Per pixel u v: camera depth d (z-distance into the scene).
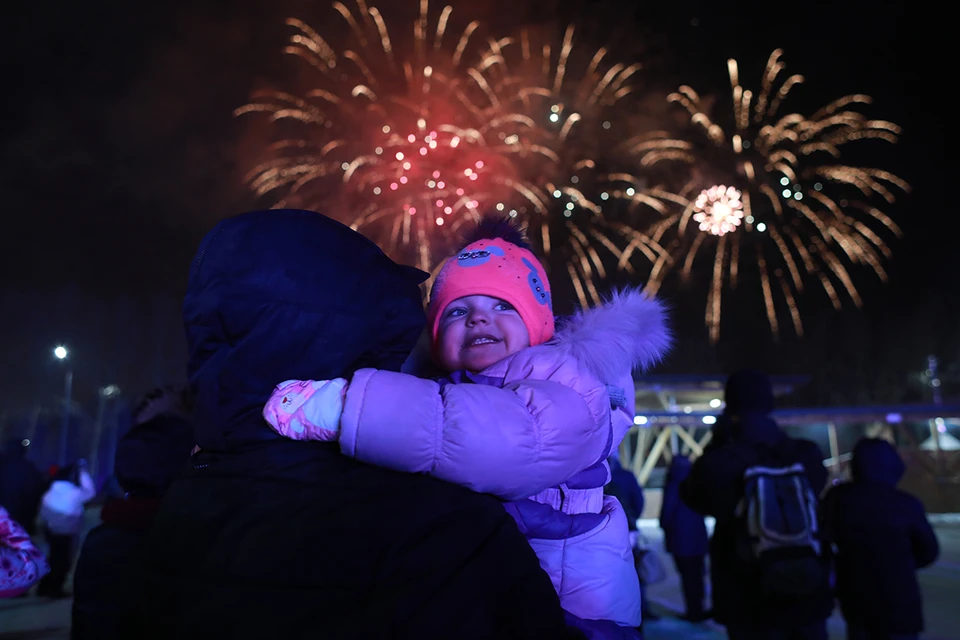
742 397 3.72
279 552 1.05
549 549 1.41
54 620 7.71
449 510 1.10
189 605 1.08
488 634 1.04
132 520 2.21
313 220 1.29
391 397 1.13
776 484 3.43
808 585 3.28
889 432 19.61
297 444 1.17
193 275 1.29
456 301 1.81
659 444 18.05
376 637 1.00
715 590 3.63
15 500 8.92
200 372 1.21
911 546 4.05
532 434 1.17
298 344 1.19
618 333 1.50
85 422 36.59
